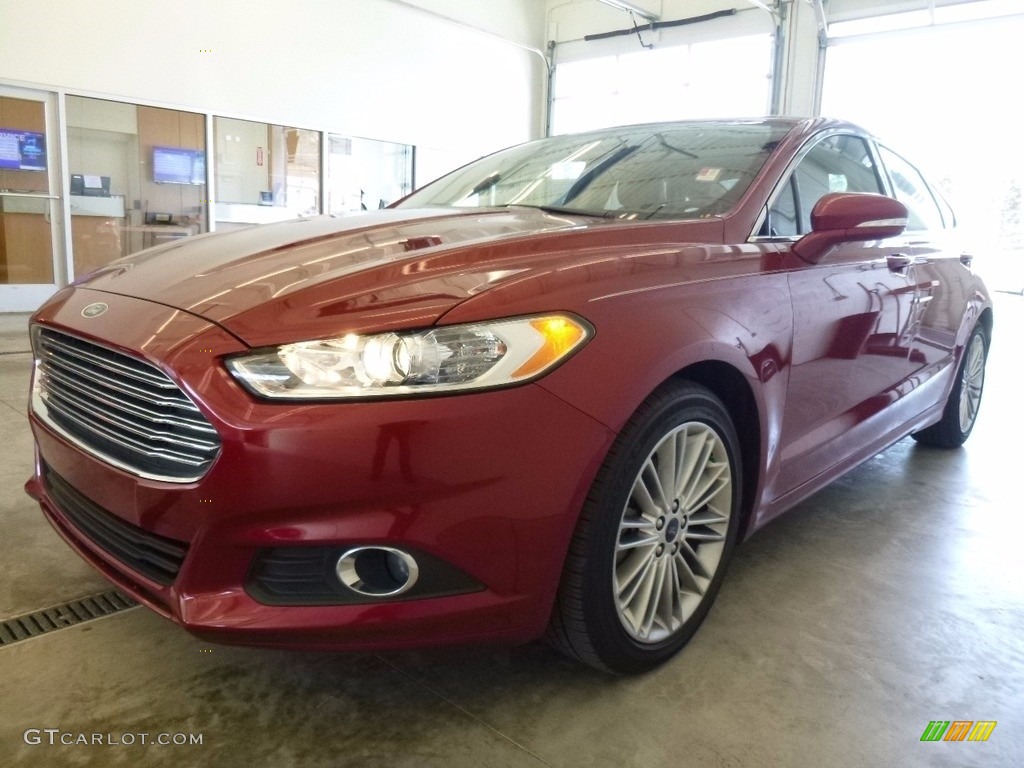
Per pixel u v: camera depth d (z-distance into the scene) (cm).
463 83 1096
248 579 130
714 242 180
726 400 180
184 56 790
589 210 205
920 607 199
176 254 172
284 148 900
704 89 1060
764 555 228
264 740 140
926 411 291
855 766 138
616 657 153
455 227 179
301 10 881
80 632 175
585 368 135
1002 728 150
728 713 152
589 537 140
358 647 130
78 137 738
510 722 147
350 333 123
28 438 322
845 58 933
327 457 120
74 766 132
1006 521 262
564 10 1191
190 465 128
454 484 125
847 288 210
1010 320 885
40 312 166
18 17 677
